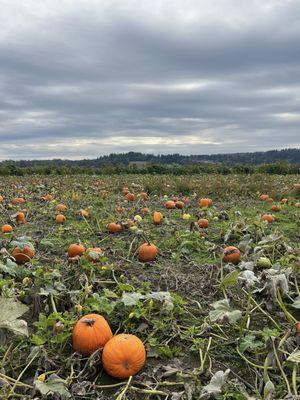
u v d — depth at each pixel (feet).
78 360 8.49
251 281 10.14
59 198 31.35
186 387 7.68
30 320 10.33
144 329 9.77
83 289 11.18
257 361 8.69
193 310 10.99
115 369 8.18
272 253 14.87
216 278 12.78
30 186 42.06
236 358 8.95
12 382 7.93
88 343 8.72
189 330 9.55
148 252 14.74
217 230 19.48
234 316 8.84
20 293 10.76
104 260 13.19
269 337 8.50
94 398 7.73
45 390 7.36
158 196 35.29
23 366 8.55
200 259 15.15
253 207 27.58
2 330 8.73
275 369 8.33
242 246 15.05
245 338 9.11
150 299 10.41
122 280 12.34
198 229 18.28
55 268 12.84
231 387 7.82
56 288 10.84
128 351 8.26
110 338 9.00
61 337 8.81
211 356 8.96
